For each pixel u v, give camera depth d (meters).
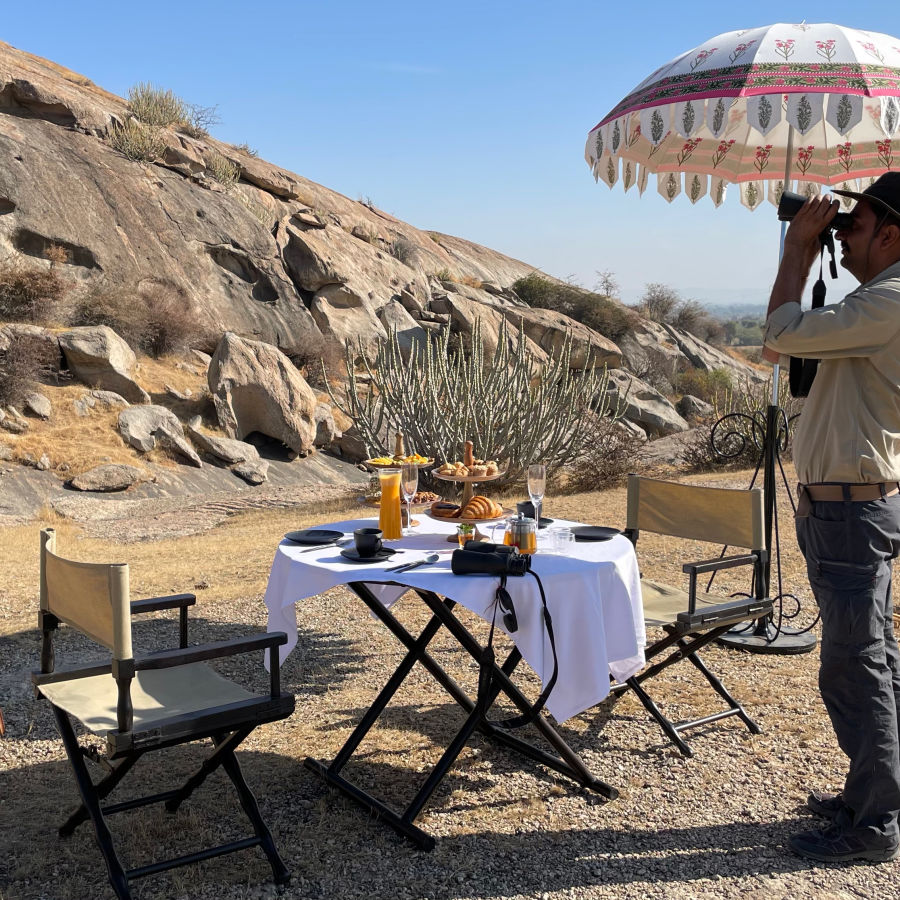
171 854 2.96
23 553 8.91
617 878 2.80
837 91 3.42
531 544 3.35
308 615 5.99
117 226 21.61
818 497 2.91
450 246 41.44
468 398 13.87
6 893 2.73
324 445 19.36
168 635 5.66
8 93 22.86
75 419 15.70
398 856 2.95
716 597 4.14
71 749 2.83
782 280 2.95
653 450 17.22
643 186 5.28
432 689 4.53
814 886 2.75
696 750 3.78
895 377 2.76
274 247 25.36
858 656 2.85
